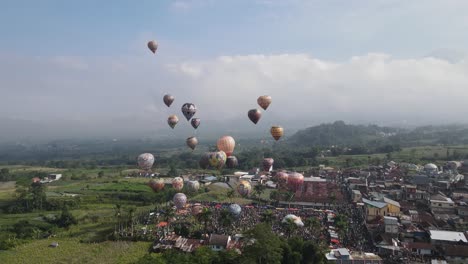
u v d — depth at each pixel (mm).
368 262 89375
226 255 83812
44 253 103375
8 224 141750
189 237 109750
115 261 94312
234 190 184375
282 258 82750
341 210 144125
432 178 197375
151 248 102500
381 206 126062
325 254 91375
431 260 91250
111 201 181750
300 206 160375
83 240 115125
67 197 186750
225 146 107438
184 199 118875
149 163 115812
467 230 114438
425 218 124875
